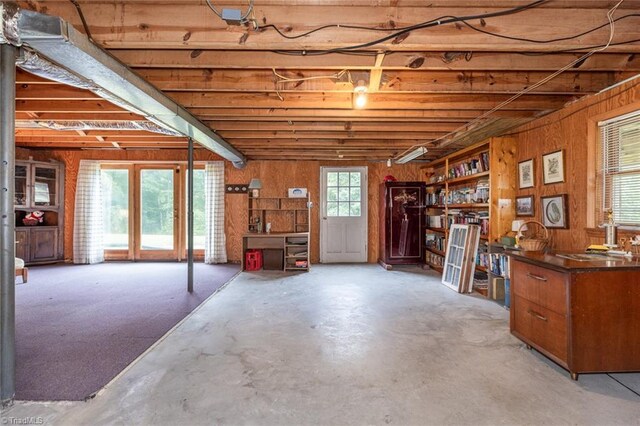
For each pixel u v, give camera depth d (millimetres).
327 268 6176
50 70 2396
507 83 2867
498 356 2486
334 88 2918
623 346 2119
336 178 6840
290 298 4102
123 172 6863
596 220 2920
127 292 4406
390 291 4449
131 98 2795
